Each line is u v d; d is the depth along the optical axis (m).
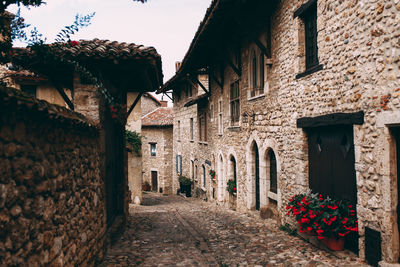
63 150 3.18
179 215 10.92
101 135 5.18
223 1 7.14
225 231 7.67
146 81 7.27
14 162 2.18
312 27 6.32
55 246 2.93
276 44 7.60
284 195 7.30
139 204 15.96
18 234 2.22
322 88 5.67
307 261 4.98
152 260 5.36
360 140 4.69
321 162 5.99
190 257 5.58
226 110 12.26
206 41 9.77
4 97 1.91
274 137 7.79
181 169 23.25
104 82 6.02
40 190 2.59
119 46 5.73
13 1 3.94
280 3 7.32
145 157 27.55
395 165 4.21
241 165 10.55
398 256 4.16
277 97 7.58
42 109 2.39
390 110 4.10
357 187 4.77
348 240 5.30
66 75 6.18
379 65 4.28
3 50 4.16
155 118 27.50
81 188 3.86
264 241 6.40
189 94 20.58
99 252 4.91
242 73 10.17
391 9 4.06
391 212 4.18
